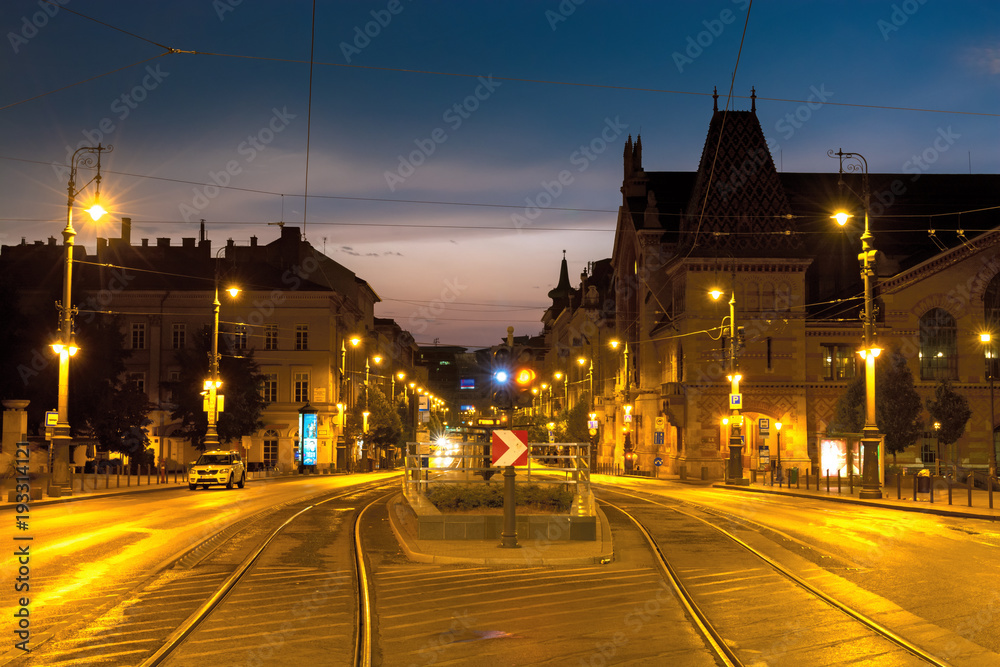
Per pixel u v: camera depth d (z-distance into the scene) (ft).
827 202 248.11
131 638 34.53
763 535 75.15
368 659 32.09
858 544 68.85
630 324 279.90
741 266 206.80
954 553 63.46
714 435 204.33
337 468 262.88
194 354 225.15
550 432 305.32
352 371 308.60
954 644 35.32
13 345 180.55
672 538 72.59
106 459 206.08
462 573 53.31
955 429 180.45
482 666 31.76
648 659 32.83
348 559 58.85
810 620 39.81
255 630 36.52
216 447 161.48
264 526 79.36
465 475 95.86
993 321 207.31
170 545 63.98
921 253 226.58
